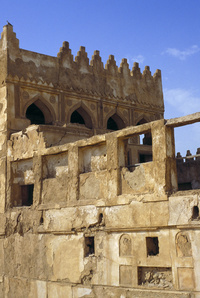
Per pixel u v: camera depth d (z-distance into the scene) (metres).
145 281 11.86
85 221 13.52
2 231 16.58
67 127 17.59
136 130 12.49
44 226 14.87
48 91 18.70
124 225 12.34
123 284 12.24
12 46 17.88
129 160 20.58
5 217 16.59
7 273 16.17
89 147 14.17
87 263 13.32
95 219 13.21
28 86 18.09
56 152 14.98
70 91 19.36
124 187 12.68
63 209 14.30
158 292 11.27
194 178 21.14
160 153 11.80
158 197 11.59
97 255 13.07
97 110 20.34
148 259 11.71
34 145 15.92
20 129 17.50
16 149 16.70
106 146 13.29
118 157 12.95
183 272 10.94
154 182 11.84
